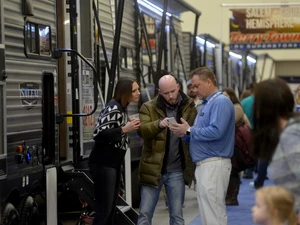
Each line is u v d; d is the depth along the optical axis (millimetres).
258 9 31969
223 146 9383
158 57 16875
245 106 20031
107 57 14094
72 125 12125
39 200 12539
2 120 9047
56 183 10938
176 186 10305
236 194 16562
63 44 12172
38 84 10461
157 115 10375
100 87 13422
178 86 10391
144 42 17094
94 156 10414
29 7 10055
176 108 10461
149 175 10250
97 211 10477
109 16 14359
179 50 21734
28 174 9984
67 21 12156
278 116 6438
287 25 31844
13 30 9648
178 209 10328
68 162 12062
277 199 5645
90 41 12711
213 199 9328
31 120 10156
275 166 6273
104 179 10352
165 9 17047
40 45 10586
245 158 15695
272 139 6418
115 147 10344
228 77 32875
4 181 9102
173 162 10305
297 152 6141
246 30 32094
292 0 39062
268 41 32031
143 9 17375
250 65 42094
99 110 13125
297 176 6148
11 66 9547
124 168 13414
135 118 10422
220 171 9336
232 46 32250
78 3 12211
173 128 9641
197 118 9625
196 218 14727
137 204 15773
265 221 5688
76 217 14695
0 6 9062
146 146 10367
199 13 23016
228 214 15375
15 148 9555
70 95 12109
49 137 11055
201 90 9500
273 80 6539
